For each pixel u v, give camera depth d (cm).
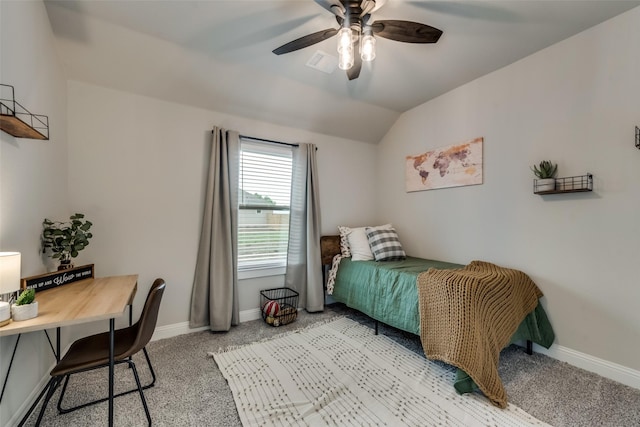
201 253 262
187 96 257
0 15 125
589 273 197
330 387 175
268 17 188
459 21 191
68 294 151
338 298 304
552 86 216
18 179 143
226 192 269
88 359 134
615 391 172
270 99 282
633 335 178
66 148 213
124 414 151
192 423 145
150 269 246
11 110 119
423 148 321
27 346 149
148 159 246
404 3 175
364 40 162
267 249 312
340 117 328
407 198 343
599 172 192
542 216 221
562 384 179
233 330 265
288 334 255
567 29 198
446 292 188
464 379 168
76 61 208
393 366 201
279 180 319
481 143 263
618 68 184
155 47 212
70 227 196
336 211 357
